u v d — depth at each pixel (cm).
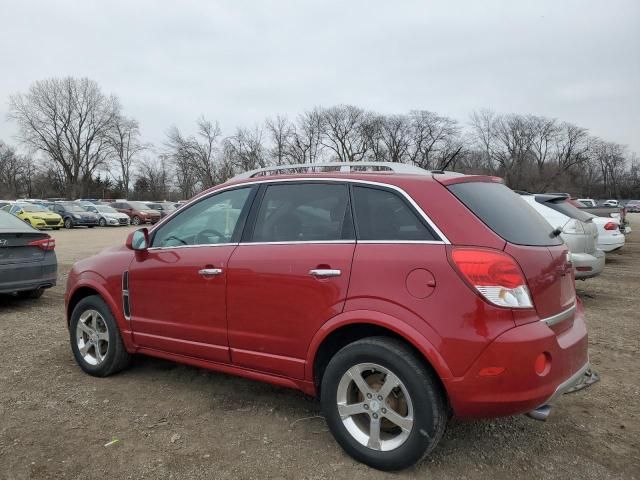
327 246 310
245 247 346
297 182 344
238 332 341
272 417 358
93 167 7675
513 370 254
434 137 7238
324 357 317
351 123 7281
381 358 279
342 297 294
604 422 354
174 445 316
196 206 391
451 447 317
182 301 372
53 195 7919
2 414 356
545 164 8394
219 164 7262
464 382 258
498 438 329
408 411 275
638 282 956
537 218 327
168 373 445
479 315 258
